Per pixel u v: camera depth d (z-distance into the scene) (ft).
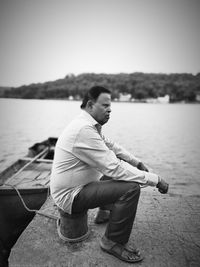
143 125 65.82
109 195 6.46
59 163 6.60
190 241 7.61
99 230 8.01
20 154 32.35
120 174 6.34
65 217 7.14
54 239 7.52
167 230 8.16
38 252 6.95
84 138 6.28
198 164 24.76
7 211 9.44
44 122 72.90
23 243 7.31
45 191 9.90
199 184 16.72
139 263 6.63
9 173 15.26
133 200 6.39
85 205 6.72
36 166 16.56
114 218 6.52
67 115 95.30
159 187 6.73
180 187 16.03
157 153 31.63
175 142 40.42
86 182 6.79
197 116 95.96
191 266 6.57
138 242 7.51
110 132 52.47
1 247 8.54
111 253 6.82
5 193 9.50
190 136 47.11
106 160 6.32
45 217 8.72
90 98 6.70
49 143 21.27
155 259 6.80
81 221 7.28
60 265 6.49
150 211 9.41
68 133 6.49
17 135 49.57
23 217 9.69
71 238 7.36
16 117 86.84
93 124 6.66
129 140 42.45
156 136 47.34
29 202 9.75
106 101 6.67
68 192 6.61
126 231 6.61
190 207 9.80
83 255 6.86
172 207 9.77
